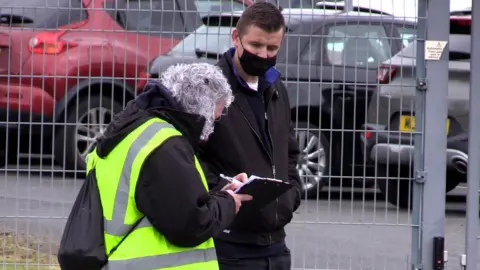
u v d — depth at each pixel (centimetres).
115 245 820
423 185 1339
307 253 1441
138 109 834
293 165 1044
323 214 1410
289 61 1410
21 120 1416
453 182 2144
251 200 905
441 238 1338
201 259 835
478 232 1346
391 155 1371
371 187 1388
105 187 827
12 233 1418
